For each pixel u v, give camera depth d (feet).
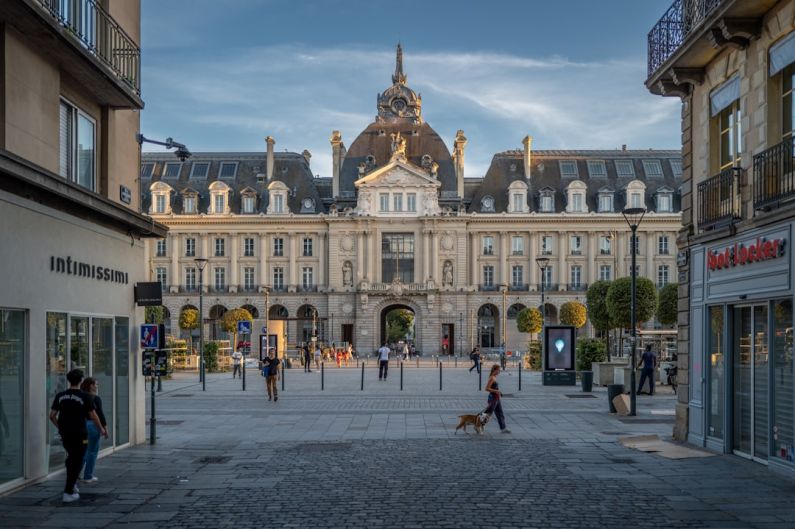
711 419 55.67
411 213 294.46
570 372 118.01
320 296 296.92
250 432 66.49
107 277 54.85
